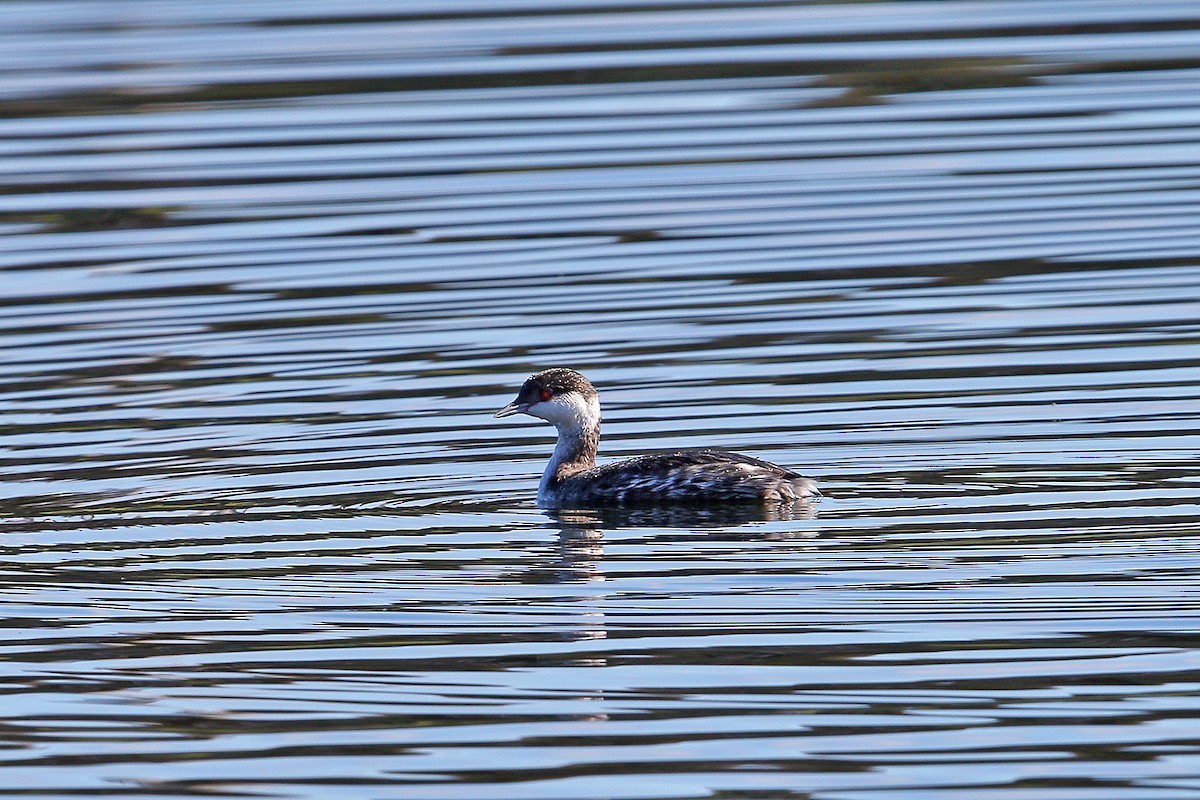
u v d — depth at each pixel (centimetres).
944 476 1658
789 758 1134
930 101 2928
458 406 1919
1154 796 1082
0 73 3131
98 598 1418
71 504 1645
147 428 1861
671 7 3525
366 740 1178
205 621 1370
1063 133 2761
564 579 1437
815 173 2642
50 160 2752
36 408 1928
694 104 2927
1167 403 1819
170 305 2252
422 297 2253
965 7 3466
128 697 1248
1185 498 1562
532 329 2139
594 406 1728
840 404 1870
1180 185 2533
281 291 2291
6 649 1323
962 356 1998
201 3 3681
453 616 1364
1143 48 3145
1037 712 1179
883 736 1159
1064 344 2020
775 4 3519
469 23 3425
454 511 1636
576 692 1230
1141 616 1311
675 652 1284
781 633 1311
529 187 2612
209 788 1125
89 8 3659
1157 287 2192
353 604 1394
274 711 1221
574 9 3525
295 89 3031
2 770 1149
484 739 1173
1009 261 2303
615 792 1104
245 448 1805
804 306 2183
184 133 2864
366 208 2556
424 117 2892
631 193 2583
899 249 2356
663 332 2119
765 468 1631
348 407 1917
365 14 3522
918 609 1341
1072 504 1559
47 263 2400
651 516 1611
